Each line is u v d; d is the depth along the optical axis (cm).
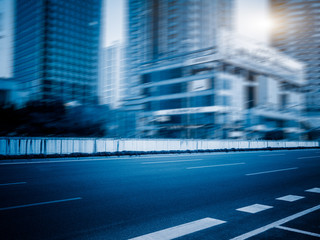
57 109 4469
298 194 717
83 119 4581
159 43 7206
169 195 674
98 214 502
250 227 447
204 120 4597
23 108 4212
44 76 10162
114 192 696
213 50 4625
